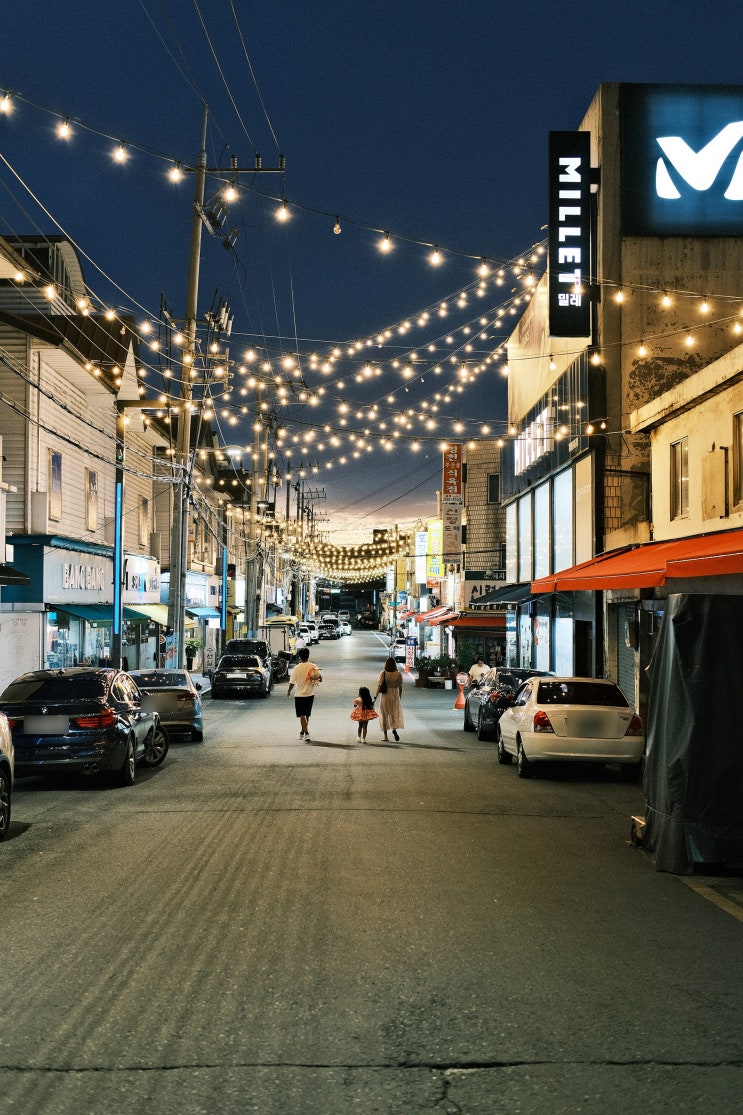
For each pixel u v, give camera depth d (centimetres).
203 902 729
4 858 891
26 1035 474
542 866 863
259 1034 474
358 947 618
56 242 2909
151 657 4006
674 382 2588
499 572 4875
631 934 652
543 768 1611
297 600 10694
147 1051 454
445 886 784
